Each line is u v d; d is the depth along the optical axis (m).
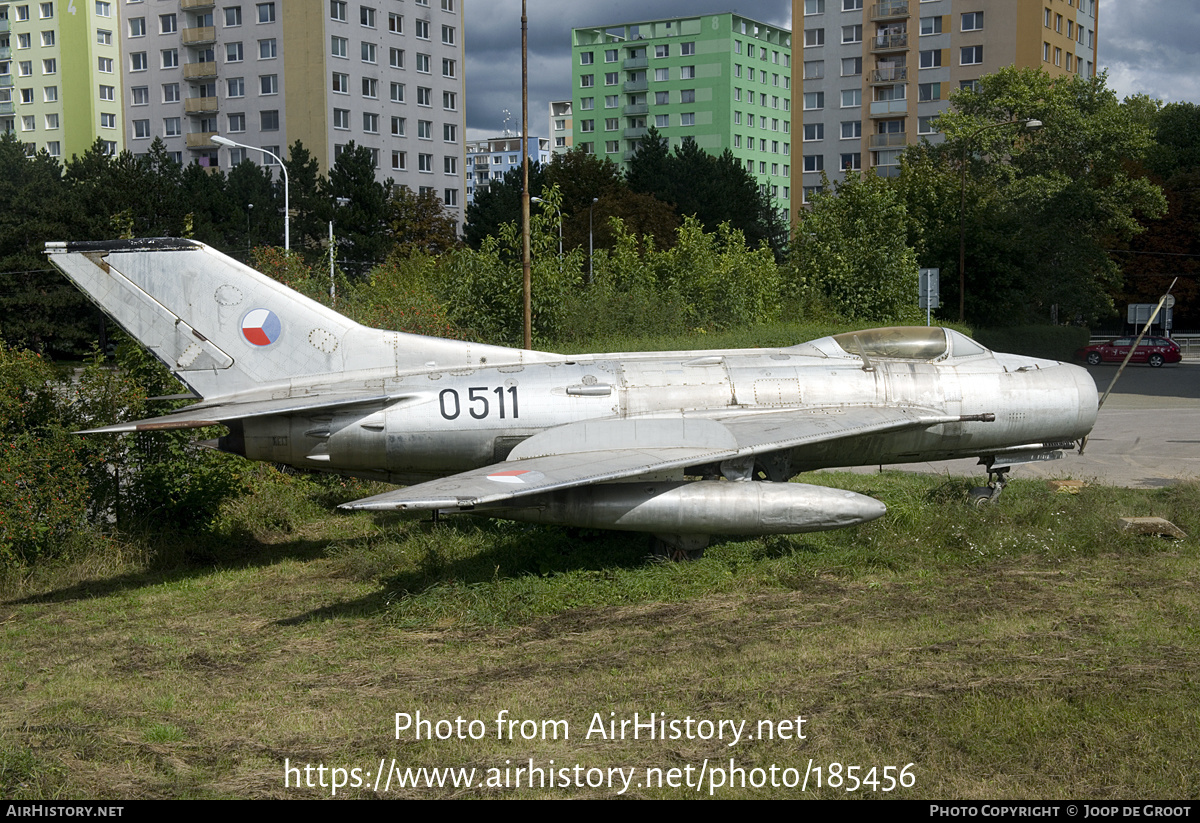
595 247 52.06
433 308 16.80
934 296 23.70
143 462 11.71
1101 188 52.41
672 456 9.62
